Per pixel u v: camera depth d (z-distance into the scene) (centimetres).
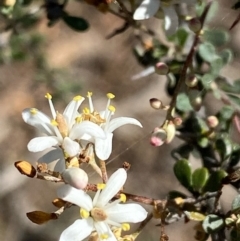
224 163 9
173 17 9
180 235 18
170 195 9
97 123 8
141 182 19
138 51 11
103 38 20
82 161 8
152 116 18
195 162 13
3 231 18
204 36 9
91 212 7
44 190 19
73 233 7
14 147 19
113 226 8
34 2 11
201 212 8
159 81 19
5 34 14
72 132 8
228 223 8
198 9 9
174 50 11
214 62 9
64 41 20
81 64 20
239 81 10
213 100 14
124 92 19
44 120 8
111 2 10
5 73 19
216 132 10
